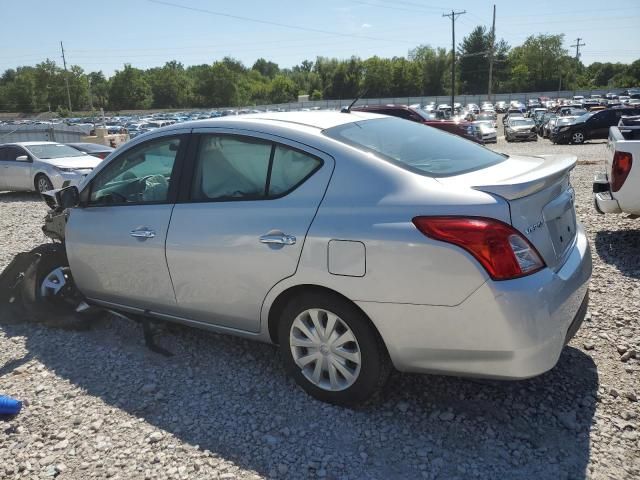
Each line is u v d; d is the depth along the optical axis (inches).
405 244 104.7
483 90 4598.9
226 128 134.1
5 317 179.2
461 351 104.9
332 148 119.3
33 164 546.6
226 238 127.0
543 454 105.0
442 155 127.5
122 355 153.4
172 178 140.9
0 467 108.5
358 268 109.6
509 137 1222.9
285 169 123.6
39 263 177.5
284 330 125.3
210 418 121.2
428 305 104.7
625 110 986.7
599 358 138.6
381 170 113.7
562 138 1004.6
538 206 109.0
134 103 5088.6
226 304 132.0
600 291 182.5
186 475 103.6
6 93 4741.6
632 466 100.8
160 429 118.2
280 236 118.8
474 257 100.3
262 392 130.5
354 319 113.4
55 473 105.9
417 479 100.1
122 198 153.4
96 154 622.2
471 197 103.5
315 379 123.3
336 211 113.6
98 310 173.0
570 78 4633.4
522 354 101.4
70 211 164.7
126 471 105.5
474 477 99.9
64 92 4896.7
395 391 128.0
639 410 116.5
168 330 166.4
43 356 155.4
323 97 4623.5
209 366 144.7
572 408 118.5
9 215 430.3
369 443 110.3
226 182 132.0
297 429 115.7
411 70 4448.8
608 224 273.3
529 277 101.7
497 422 115.2
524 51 4603.8
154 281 144.6
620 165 221.3
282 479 101.7
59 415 125.3
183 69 6279.5
